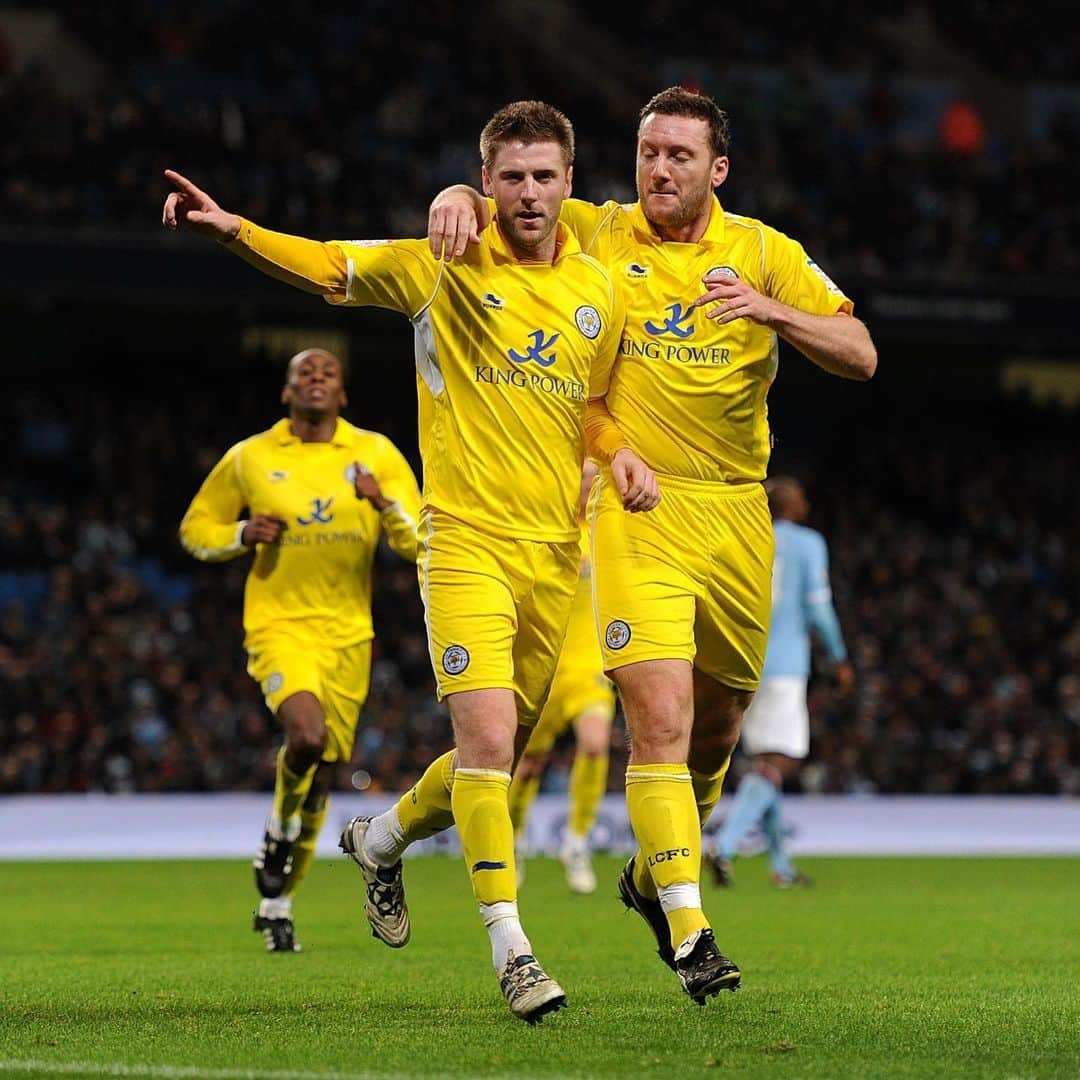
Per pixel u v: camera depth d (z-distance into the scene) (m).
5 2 83.06
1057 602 72.19
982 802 48.62
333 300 14.59
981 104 97.44
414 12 88.12
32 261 63.09
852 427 87.06
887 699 63.16
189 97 83.25
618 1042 12.76
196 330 76.94
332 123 79.56
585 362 14.80
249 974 17.91
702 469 15.34
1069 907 27.58
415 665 61.47
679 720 14.71
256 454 22.03
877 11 101.19
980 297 72.38
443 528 14.50
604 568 15.18
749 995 15.95
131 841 44.50
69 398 76.38
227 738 54.84
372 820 16.17
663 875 14.30
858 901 28.83
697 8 97.44
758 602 15.74
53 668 56.31
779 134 85.31
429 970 18.31
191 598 64.62
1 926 24.09
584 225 15.77
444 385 14.58
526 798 30.30
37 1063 11.70
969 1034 13.31
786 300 15.57
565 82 87.50
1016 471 83.31
